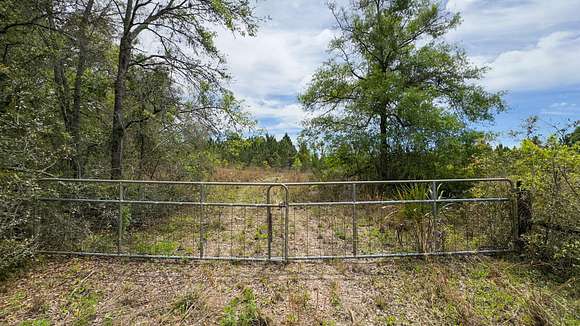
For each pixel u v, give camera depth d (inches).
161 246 228.1
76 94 306.7
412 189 262.8
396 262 199.3
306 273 183.9
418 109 460.8
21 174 180.9
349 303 148.3
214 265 194.2
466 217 236.8
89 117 347.3
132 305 144.6
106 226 240.2
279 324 129.6
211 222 314.3
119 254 205.3
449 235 233.6
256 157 1396.4
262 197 466.0
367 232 270.8
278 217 346.6
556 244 185.0
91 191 233.6
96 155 326.6
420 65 530.6
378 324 131.3
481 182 247.1
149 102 363.9
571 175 182.5
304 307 143.0
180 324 129.1
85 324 129.2
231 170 700.7
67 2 262.2
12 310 139.3
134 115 365.4
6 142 176.6
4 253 167.6
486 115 525.7
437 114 455.8
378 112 516.7
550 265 181.6
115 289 161.2
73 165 294.0
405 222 244.8
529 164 213.3
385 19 552.4
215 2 308.7
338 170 604.4
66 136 245.9
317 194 479.2
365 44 586.9
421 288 163.9
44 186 211.0
